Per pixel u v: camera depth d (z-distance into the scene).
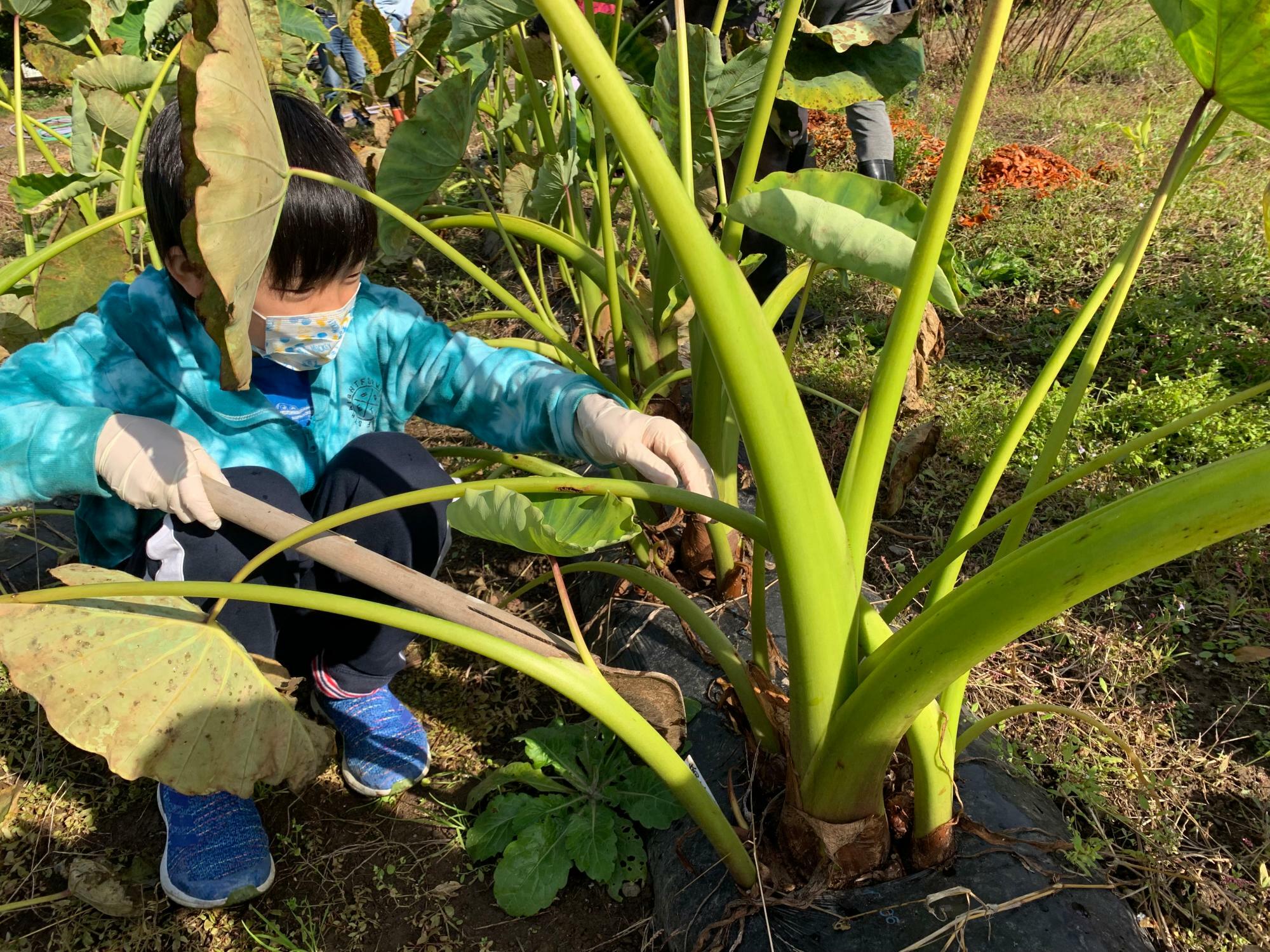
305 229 1.00
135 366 1.12
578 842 1.22
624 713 0.92
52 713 0.84
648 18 1.90
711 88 1.48
